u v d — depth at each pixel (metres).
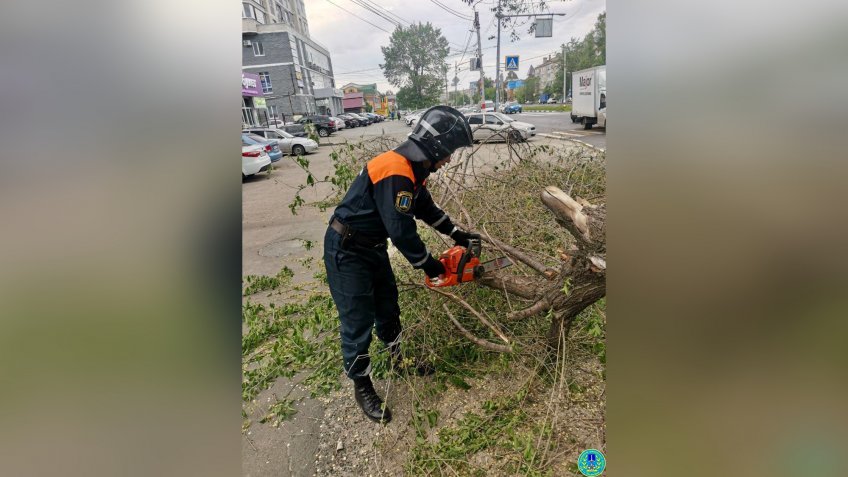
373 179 1.48
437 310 2.04
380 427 1.74
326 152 12.13
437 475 1.47
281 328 2.50
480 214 2.79
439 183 2.91
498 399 1.75
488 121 7.73
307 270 3.66
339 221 1.60
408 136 1.53
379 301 1.84
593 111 10.06
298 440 1.71
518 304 2.10
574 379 1.81
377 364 1.99
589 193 3.17
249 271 3.75
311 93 27.94
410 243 1.51
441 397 1.84
